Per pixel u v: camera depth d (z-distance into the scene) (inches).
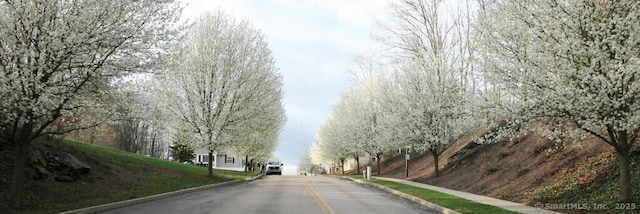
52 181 723.4
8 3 524.7
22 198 586.6
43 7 529.7
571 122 573.9
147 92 673.0
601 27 509.0
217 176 1429.6
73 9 549.0
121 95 625.0
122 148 2758.4
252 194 919.0
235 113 1306.6
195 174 1327.5
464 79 1365.7
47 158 760.3
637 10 515.5
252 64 1328.7
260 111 1359.5
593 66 521.7
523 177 866.8
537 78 548.4
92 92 604.7
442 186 1133.1
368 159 2891.2
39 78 516.7
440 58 1373.0
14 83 490.6
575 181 693.9
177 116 1266.0
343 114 2352.4
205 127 1285.7
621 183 551.8
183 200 771.4
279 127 2201.0
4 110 517.3
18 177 558.3
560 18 544.1
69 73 572.1
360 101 2113.7
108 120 631.8
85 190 733.3
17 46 519.5
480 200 748.6
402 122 1323.8
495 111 597.3
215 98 1296.8
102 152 1140.5
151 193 811.4
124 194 754.8
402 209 658.8
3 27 517.3
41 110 522.0
